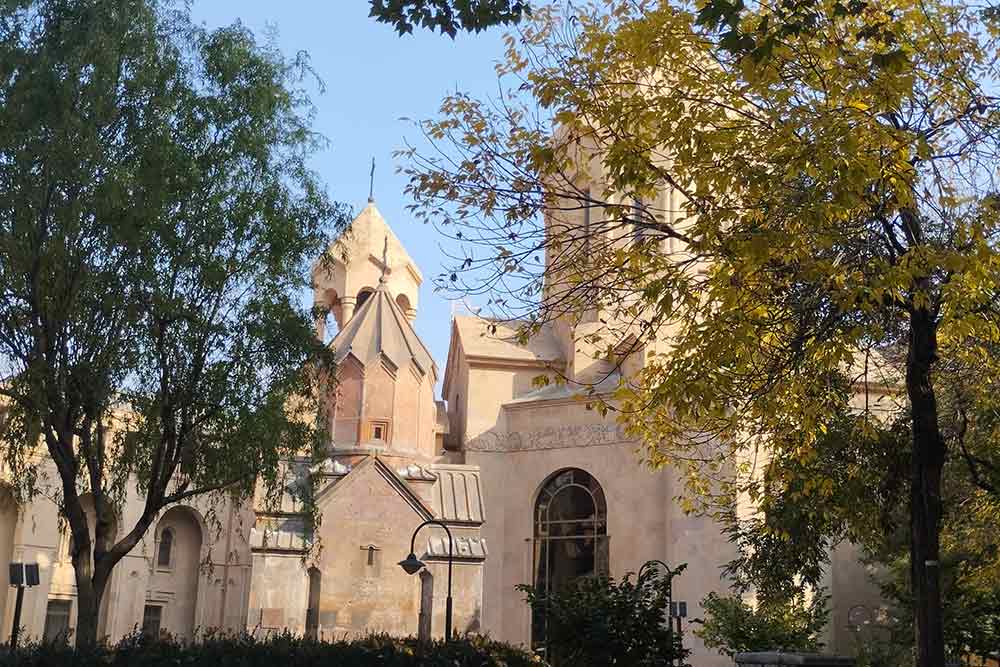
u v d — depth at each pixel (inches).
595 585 776.9
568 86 579.5
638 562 1460.4
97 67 836.0
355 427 1454.2
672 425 704.4
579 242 694.5
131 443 892.0
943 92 569.6
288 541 1291.8
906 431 767.1
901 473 752.3
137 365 852.6
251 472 884.0
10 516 1568.7
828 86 546.6
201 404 876.6
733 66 547.5
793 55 553.9
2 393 841.5
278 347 898.7
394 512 1346.0
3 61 816.3
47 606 1617.9
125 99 872.9
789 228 533.6
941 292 557.9
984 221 538.0
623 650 733.9
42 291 823.7
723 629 1122.0
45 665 795.4
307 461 1177.4
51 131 808.3
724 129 557.9
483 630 1504.7
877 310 616.7
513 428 1635.1
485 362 1663.4
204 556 1736.0
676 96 562.6
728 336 542.3
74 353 844.0
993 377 687.1
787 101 546.3
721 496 818.8
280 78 959.6
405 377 1497.3
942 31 573.9
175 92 892.0
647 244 607.8
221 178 892.6
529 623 1528.1
